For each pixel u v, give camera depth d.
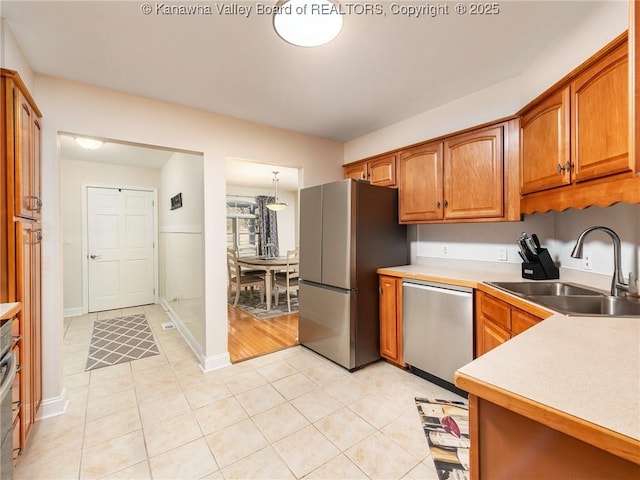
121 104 2.31
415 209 2.75
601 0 1.45
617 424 0.55
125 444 1.73
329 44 1.78
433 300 2.30
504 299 1.71
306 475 1.50
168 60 1.92
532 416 0.62
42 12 1.48
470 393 0.73
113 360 2.89
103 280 4.67
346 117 2.90
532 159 1.88
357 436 1.78
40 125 2.00
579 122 1.47
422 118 2.81
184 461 1.60
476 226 2.63
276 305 5.04
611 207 1.70
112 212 4.73
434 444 1.71
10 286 1.49
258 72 2.07
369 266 2.72
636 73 0.77
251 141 2.97
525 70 2.06
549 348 0.91
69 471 1.53
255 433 1.81
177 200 3.86
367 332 2.70
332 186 2.75
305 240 3.10
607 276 1.71
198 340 2.94
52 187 2.04
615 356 0.85
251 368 2.69
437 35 1.71
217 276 2.75
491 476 0.74
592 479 0.59
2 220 1.49
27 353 1.67
